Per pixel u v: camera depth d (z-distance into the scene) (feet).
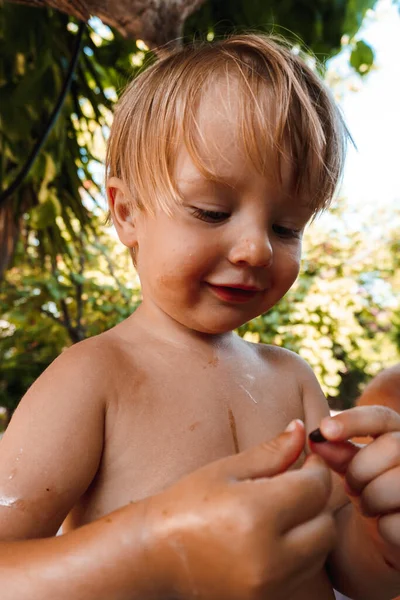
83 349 1.32
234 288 1.31
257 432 1.38
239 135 1.28
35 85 3.69
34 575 1.00
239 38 1.58
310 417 1.51
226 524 0.91
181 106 1.33
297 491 0.95
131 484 1.24
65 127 4.12
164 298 1.33
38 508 1.17
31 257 6.86
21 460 1.18
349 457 1.19
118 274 8.14
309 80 1.50
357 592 1.42
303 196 1.34
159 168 1.33
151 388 1.31
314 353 8.04
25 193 4.48
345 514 1.45
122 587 0.97
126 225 1.48
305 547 0.94
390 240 11.33
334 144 1.47
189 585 0.94
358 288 10.18
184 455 1.28
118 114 1.55
